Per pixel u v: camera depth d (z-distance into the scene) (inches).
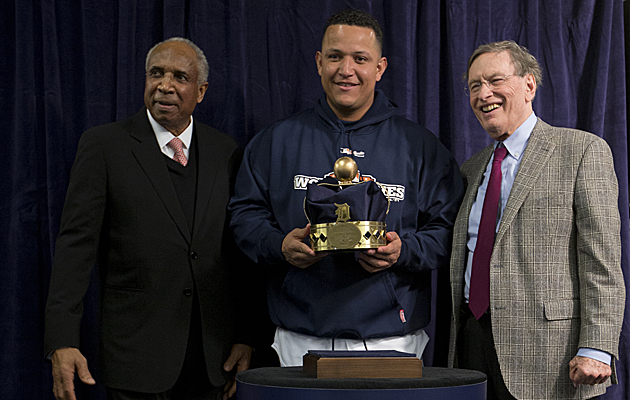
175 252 65.4
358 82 68.6
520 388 60.2
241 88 84.5
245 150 74.2
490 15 88.5
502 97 66.3
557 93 88.0
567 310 60.3
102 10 84.3
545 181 62.9
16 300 79.0
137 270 64.4
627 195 87.2
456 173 72.2
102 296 66.7
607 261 58.6
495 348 61.8
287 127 73.0
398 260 63.4
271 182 70.0
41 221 81.5
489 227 65.2
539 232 61.9
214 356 67.2
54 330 60.2
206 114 84.8
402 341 65.9
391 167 69.0
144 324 63.6
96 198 64.4
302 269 66.1
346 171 59.9
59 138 81.4
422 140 71.9
